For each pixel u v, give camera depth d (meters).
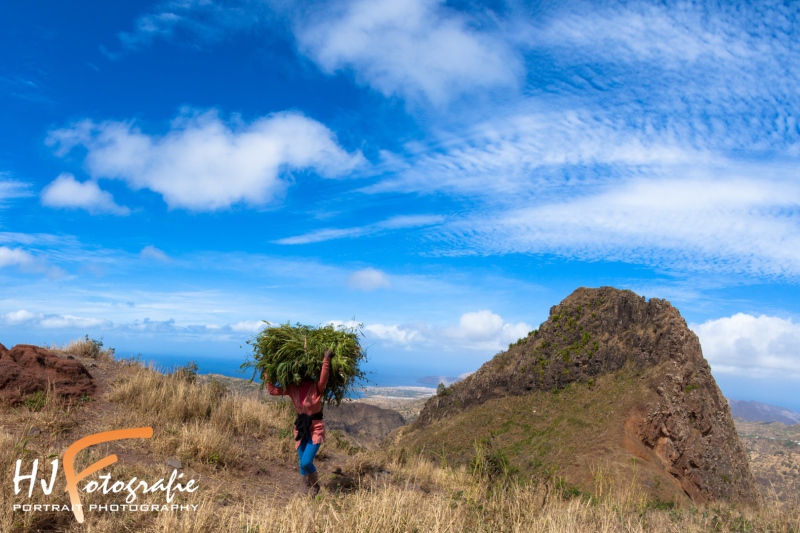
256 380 7.98
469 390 63.16
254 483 7.50
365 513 5.35
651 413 40.84
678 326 48.38
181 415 9.52
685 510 8.60
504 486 7.71
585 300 62.38
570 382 53.97
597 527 6.40
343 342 7.88
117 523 4.94
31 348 9.86
